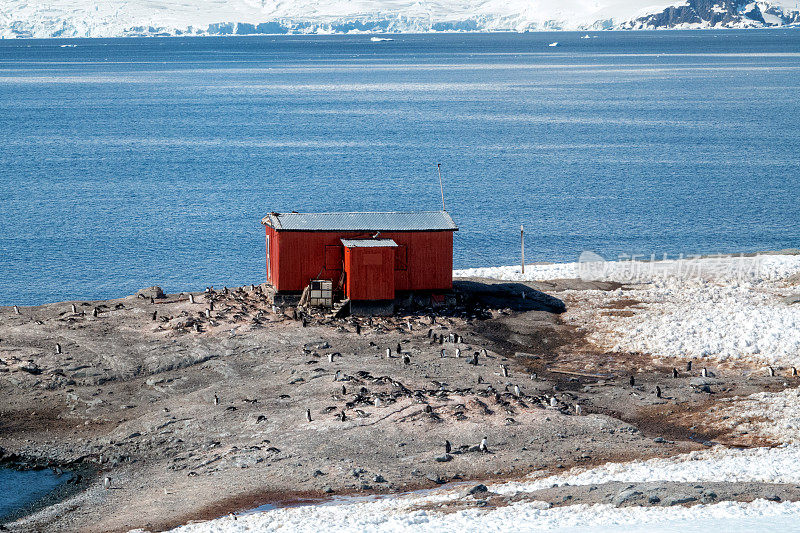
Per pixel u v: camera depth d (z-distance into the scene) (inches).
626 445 3449.8
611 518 2443.4
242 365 4483.3
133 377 4387.3
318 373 4288.9
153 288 5910.4
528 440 3508.9
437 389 4015.8
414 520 2593.5
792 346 4532.5
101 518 3006.9
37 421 3924.7
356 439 3523.6
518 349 4795.8
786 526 2208.4
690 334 4800.7
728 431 3590.1
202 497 3097.9
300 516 2787.9
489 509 2691.9
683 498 2588.6
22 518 3043.8
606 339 4884.4
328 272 5433.1
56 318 5167.3
